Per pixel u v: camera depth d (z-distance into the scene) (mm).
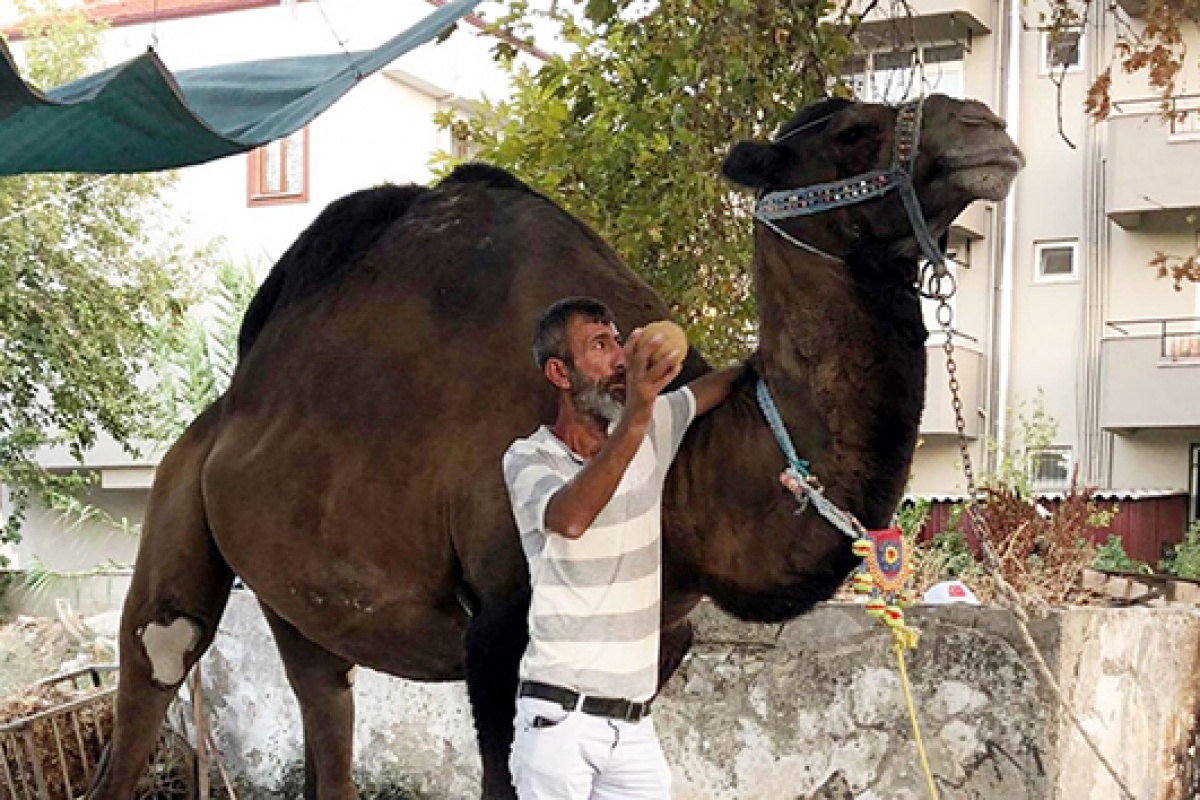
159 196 17922
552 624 3719
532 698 3732
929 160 3979
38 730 7234
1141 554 18703
